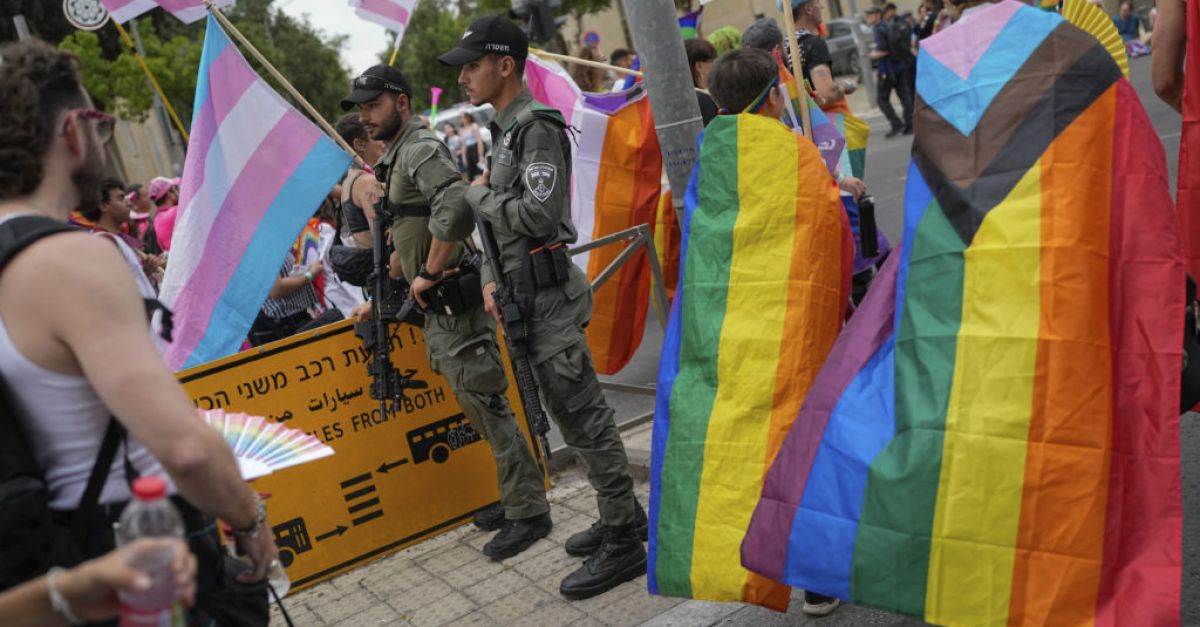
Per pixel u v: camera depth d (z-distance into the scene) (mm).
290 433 2506
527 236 3959
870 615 3559
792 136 3436
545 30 12125
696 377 3475
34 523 1779
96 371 1768
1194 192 3428
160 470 1970
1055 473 2629
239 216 4988
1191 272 3457
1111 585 2607
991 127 2846
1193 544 3660
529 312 3961
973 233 2805
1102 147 2762
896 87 16719
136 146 38906
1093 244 2713
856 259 5023
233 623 2115
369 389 4824
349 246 5391
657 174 6262
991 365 2705
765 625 3639
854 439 2867
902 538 2732
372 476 4820
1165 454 2646
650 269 6082
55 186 1903
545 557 4465
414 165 4211
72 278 1776
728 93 3592
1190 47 3383
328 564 4734
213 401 4574
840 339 3035
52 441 1853
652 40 4605
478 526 4973
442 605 4254
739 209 3469
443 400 4957
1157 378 2678
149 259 6512
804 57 5691
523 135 3863
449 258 4320
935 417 2729
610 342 6164
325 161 5012
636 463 5141
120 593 1622
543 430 3930
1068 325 2672
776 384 3342
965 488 2676
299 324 6348
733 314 3432
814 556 2871
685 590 3393
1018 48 2867
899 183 12016
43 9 25656
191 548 2014
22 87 1845
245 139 4992
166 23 30734
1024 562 2633
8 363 1803
